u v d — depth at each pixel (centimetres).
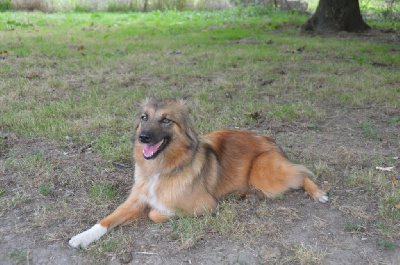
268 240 149
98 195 173
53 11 912
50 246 147
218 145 173
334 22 572
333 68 359
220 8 999
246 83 311
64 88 295
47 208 165
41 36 512
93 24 701
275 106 265
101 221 154
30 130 228
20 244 147
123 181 187
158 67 357
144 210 164
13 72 334
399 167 196
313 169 193
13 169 191
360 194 176
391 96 279
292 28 634
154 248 146
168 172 157
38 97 278
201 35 561
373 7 891
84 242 147
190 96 283
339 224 157
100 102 267
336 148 214
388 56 404
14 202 168
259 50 436
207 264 139
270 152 176
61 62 373
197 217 160
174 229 154
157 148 153
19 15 779
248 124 245
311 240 149
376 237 150
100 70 344
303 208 167
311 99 283
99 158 204
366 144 219
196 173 158
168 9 979
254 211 165
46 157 203
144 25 705
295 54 418
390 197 168
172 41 499
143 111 160
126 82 316
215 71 351
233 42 504
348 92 293
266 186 171
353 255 142
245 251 144
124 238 149
